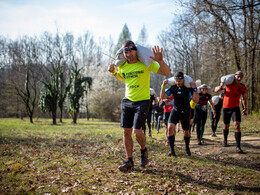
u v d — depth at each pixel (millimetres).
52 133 11094
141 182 3377
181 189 3217
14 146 6500
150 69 3766
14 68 34281
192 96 5258
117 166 4238
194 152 6180
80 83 28031
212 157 5574
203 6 13047
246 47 15383
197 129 7227
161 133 10516
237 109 6059
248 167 4629
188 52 30469
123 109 3945
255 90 17688
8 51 34375
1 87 36500
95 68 40438
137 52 3711
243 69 16562
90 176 3574
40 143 7273
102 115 32781
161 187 3238
